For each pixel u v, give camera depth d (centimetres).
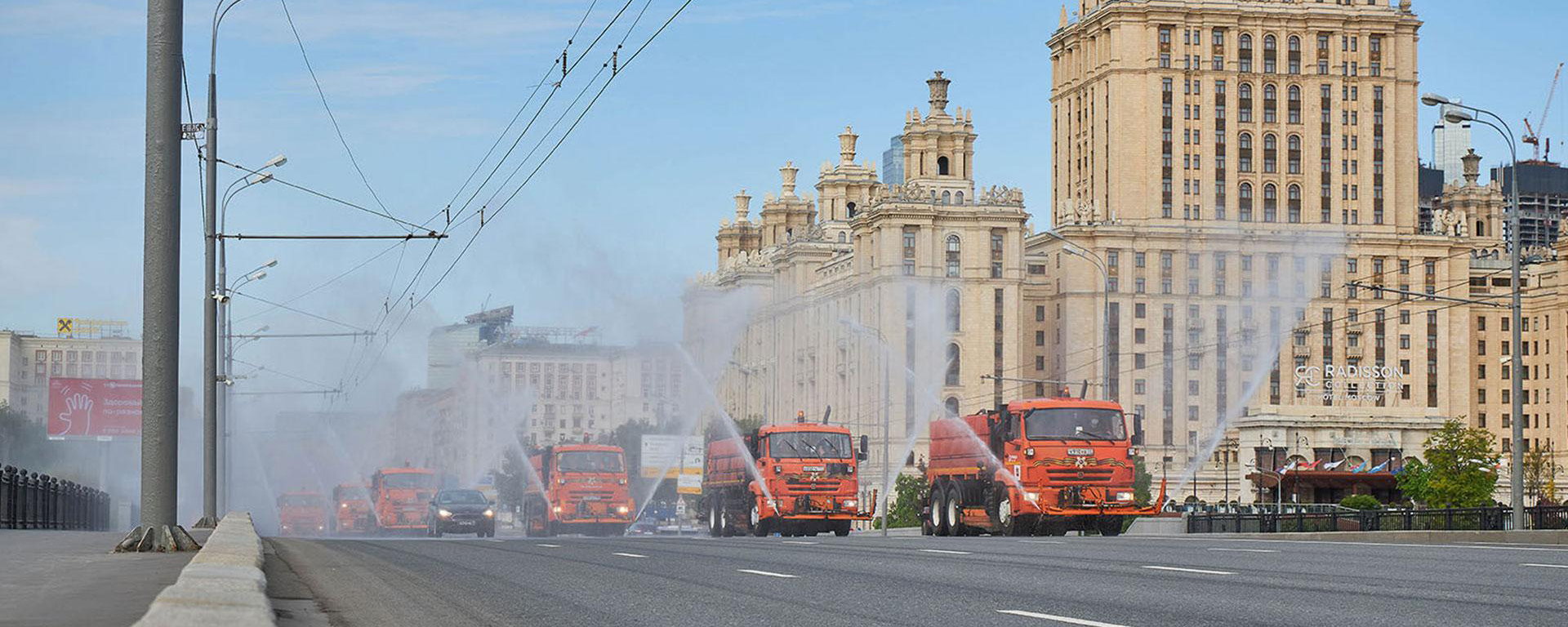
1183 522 5269
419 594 1817
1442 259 19900
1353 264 19700
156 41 2461
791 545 3341
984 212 17512
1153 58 19900
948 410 17300
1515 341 4894
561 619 1495
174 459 2488
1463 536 4012
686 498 13362
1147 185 19788
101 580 1753
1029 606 1569
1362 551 2720
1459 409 19812
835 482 6147
